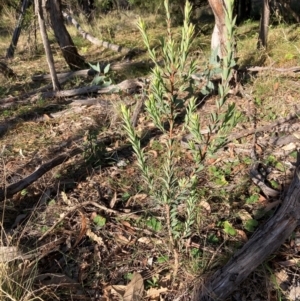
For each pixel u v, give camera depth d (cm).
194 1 1109
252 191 349
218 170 376
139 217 328
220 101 201
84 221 322
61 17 781
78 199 364
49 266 300
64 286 277
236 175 371
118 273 290
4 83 738
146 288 276
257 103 486
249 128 438
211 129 209
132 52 862
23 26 1073
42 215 346
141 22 191
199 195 342
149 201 348
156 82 199
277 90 509
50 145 469
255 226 309
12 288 259
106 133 472
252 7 1271
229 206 331
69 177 395
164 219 322
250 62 622
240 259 260
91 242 315
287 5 945
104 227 326
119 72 693
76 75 712
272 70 554
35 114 556
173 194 238
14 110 584
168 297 268
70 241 317
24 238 325
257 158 387
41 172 386
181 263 279
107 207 348
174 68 194
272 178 363
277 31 757
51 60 603
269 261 281
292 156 386
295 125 431
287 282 271
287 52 632
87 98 584
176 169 370
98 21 1221
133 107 511
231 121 204
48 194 372
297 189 285
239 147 408
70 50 800
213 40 544
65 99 598
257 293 267
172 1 1061
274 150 400
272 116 459
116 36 1070
